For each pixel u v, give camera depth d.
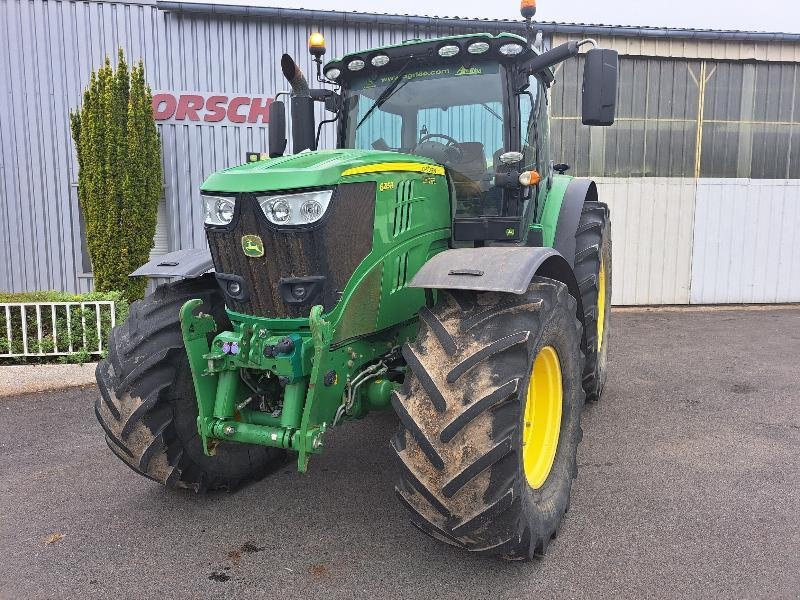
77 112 7.80
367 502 3.53
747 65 10.31
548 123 4.52
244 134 9.01
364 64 3.91
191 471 3.37
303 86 4.09
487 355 2.54
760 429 4.61
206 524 3.30
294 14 8.74
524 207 3.85
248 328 2.88
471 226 3.64
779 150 10.59
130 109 7.48
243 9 8.66
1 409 5.21
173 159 8.88
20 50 8.44
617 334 8.26
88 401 5.41
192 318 2.99
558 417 3.17
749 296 10.80
